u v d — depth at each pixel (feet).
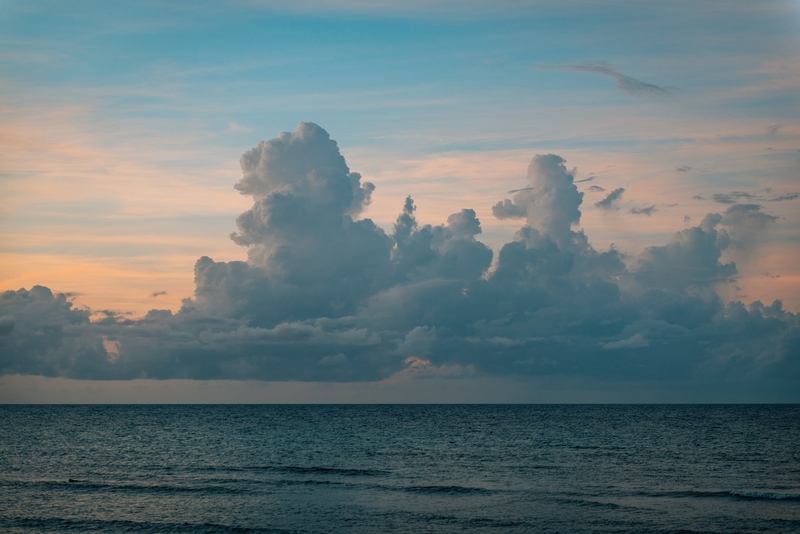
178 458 212.02
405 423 451.12
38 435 314.96
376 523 115.24
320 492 144.87
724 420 488.44
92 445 259.19
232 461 203.62
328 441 282.97
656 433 332.80
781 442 272.92
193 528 111.86
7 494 140.87
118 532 109.60
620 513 122.31
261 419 521.65
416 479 164.35
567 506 128.57
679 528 110.32
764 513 121.70
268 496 139.95
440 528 111.65
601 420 494.59
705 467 187.32
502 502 133.28
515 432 344.08
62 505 129.90
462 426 407.64
